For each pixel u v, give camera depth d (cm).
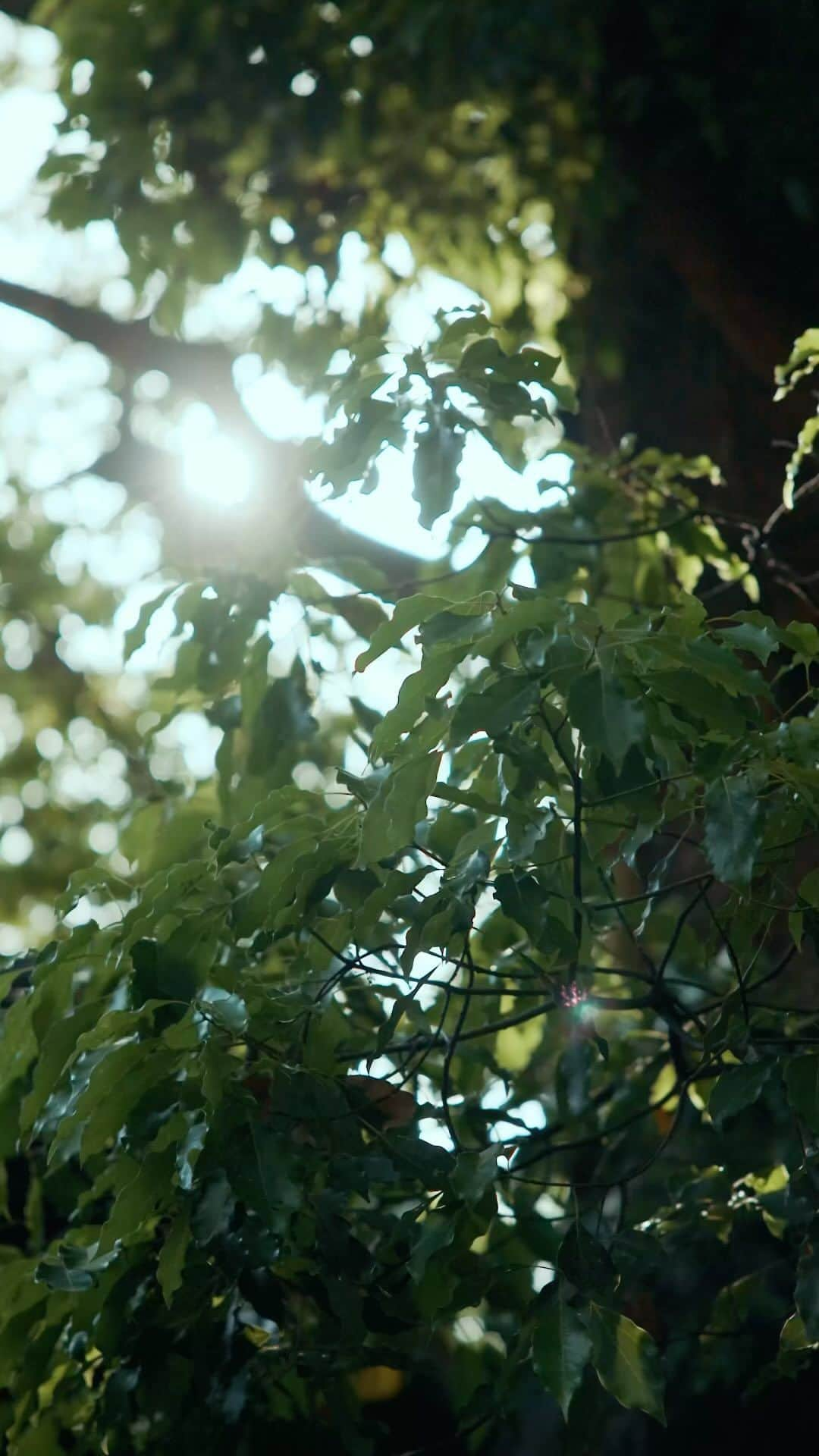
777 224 338
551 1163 221
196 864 163
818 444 282
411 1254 150
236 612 217
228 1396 162
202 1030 150
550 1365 142
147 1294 165
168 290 370
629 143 350
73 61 366
